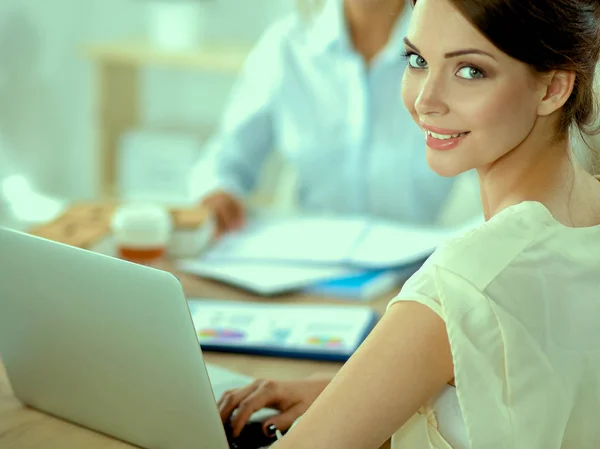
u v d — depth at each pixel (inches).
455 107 44.4
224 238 85.4
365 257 78.7
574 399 44.9
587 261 44.8
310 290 74.2
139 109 169.3
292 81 113.2
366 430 43.3
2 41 166.7
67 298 47.6
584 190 48.6
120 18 168.6
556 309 43.8
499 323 42.2
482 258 43.3
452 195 137.6
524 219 44.5
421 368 43.1
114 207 87.1
